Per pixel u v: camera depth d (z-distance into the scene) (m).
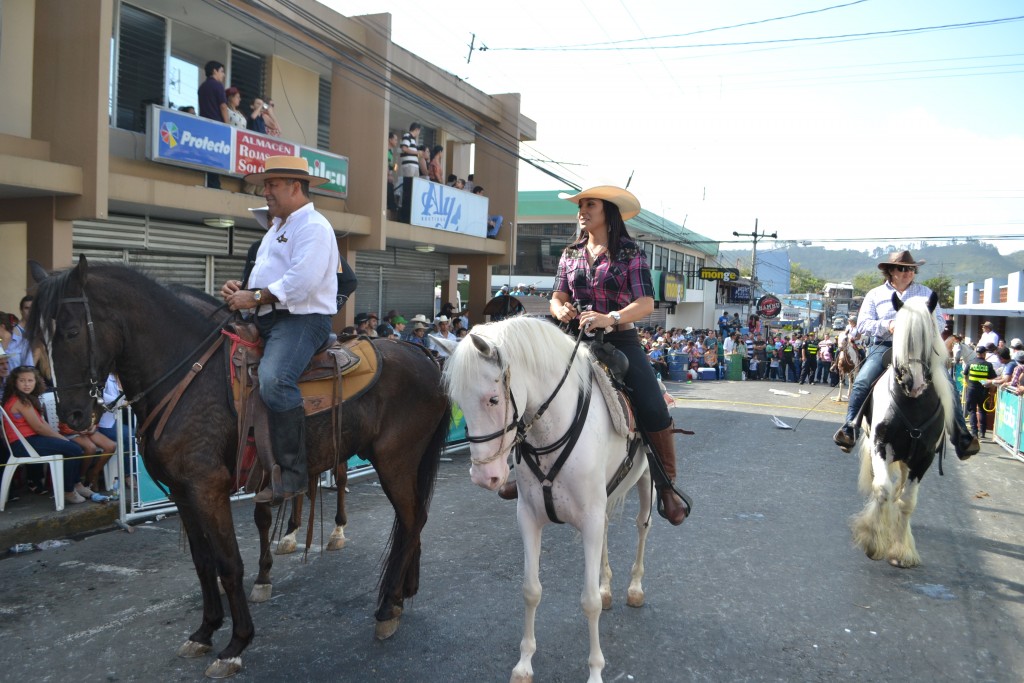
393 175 13.83
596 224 3.94
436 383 4.32
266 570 4.52
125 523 5.87
